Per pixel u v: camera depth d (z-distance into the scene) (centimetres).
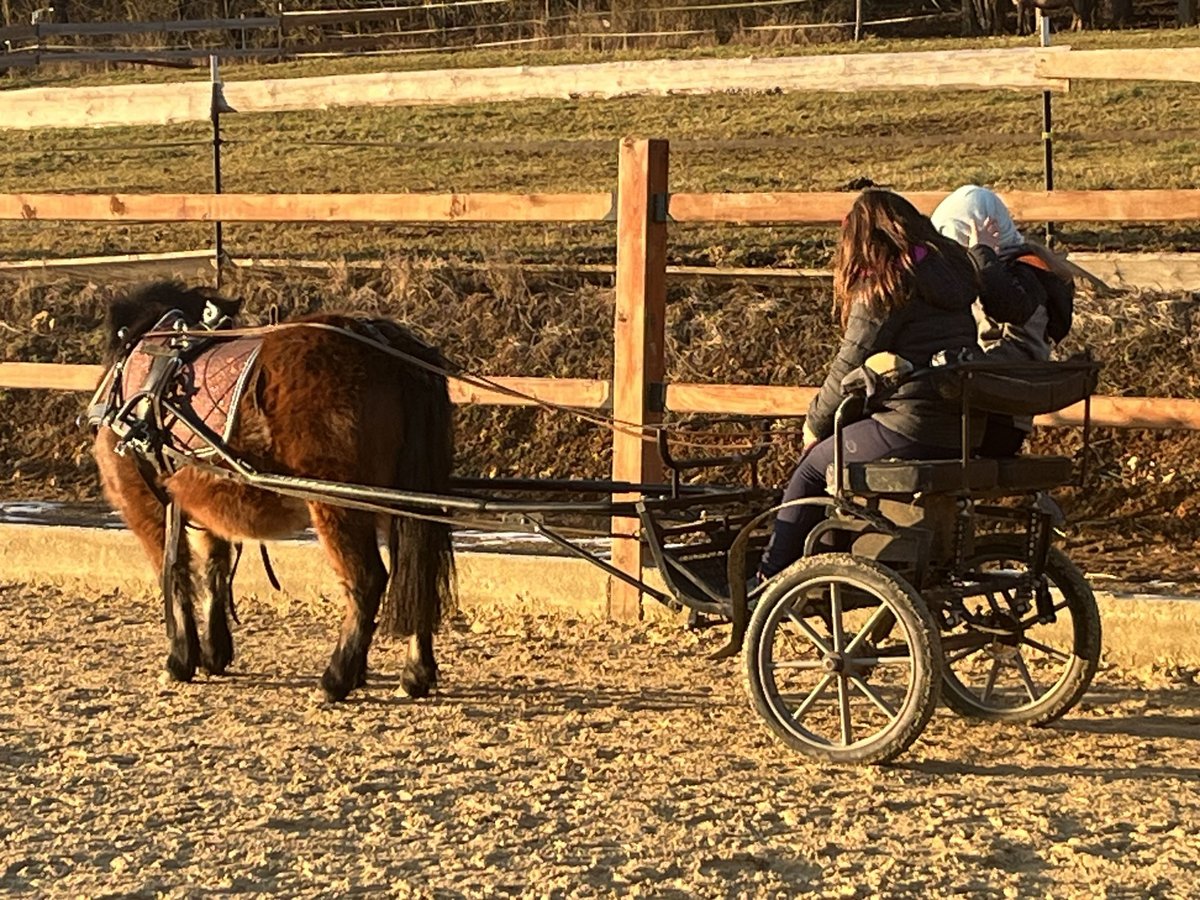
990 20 2427
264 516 680
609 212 803
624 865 491
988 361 560
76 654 769
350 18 2492
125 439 683
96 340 1221
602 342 1140
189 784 577
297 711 671
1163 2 2511
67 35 2366
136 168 1703
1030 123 1609
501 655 757
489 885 479
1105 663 733
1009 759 593
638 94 1067
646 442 797
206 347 686
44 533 905
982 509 624
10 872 498
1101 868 483
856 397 577
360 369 652
